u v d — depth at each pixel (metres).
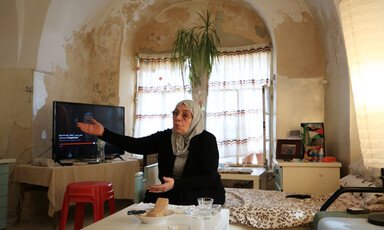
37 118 4.54
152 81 5.66
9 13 4.37
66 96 5.03
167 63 5.64
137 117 5.64
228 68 5.34
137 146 2.70
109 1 5.15
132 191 4.55
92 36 5.40
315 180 3.77
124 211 1.94
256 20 5.36
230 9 5.47
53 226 3.68
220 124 5.28
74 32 5.00
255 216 2.59
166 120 5.54
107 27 5.35
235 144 5.22
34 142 4.50
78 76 5.25
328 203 2.35
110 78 5.38
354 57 1.94
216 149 2.60
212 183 2.62
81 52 5.28
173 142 2.60
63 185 3.77
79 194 3.03
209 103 5.33
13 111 4.49
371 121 1.89
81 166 3.97
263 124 4.89
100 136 2.69
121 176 4.45
